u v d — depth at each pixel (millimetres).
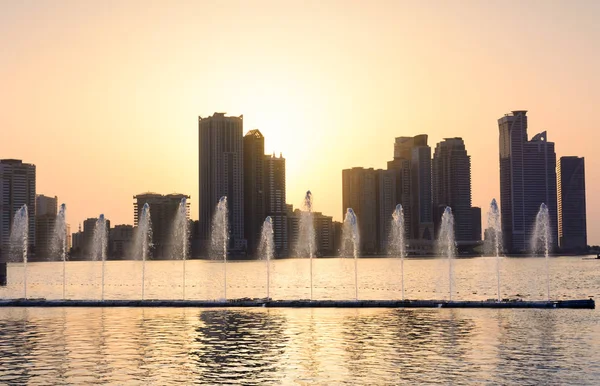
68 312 104875
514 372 59375
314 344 73375
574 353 67375
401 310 105875
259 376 58875
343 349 70375
